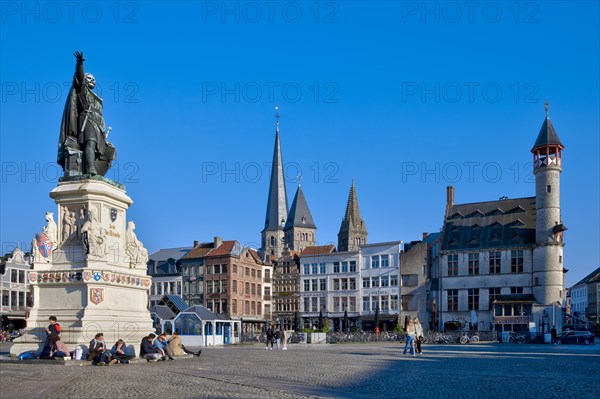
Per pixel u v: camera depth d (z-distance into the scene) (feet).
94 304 74.38
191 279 314.76
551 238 239.71
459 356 102.53
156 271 327.88
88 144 80.59
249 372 63.41
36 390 45.16
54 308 75.36
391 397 44.96
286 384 51.75
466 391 49.21
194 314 187.21
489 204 272.31
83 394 43.04
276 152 589.32
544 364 82.99
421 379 58.95
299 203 543.39
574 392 48.98
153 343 76.07
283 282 332.39
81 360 68.49
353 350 131.34
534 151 247.91
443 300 263.29
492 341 196.95
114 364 68.85
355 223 513.86
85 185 77.20
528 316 237.45
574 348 148.05
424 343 191.62
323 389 49.03
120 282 78.64
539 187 244.42
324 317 312.09
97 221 77.46
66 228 77.92
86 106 82.07
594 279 424.87
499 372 68.39
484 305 254.27
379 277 299.58
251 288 320.29
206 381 52.47
